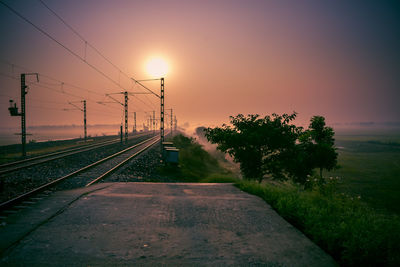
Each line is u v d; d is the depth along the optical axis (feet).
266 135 46.44
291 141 46.93
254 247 16.03
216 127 50.70
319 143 45.47
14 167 49.80
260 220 21.31
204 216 21.85
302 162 43.93
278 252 15.40
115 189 32.17
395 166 176.24
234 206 25.25
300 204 24.31
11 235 16.66
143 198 27.04
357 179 124.47
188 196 29.40
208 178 53.83
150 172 54.60
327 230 17.33
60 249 14.82
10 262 13.09
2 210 22.66
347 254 14.12
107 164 56.18
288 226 20.10
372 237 14.76
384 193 95.50
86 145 117.19
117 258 14.01
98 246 15.43
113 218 20.48
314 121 47.52
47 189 31.71
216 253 15.05
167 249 15.38
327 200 26.58
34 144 102.27
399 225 16.48
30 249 14.66
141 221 20.06
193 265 13.50
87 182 37.63
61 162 56.75
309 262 14.24
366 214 20.34
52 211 21.97
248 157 46.37
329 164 44.14
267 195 30.19
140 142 143.84
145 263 13.56
